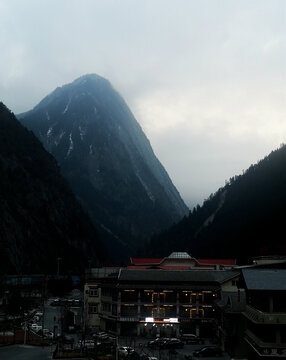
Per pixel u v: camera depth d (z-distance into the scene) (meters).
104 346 75.75
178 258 166.75
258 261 97.94
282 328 50.41
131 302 100.44
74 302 149.88
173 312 100.19
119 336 97.94
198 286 101.19
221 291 87.94
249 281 52.75
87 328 99.19
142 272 104.19
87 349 74.25
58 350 73.44
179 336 93.69
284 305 50.94
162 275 103.06
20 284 172.00
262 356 49.94
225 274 104.75
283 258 98.69
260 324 50.25
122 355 69.94
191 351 79.50
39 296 167.38
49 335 92.56
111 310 102.75
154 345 83.19
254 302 56.91
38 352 74.31
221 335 81.56
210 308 100.12
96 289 111.75
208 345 87.19
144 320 99.06
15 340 84.50
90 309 110.44
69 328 100.81
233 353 69.38
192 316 100.19
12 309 106.25
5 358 68.69
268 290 50.44
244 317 65.00
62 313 110.19
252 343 56.75
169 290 100.12
